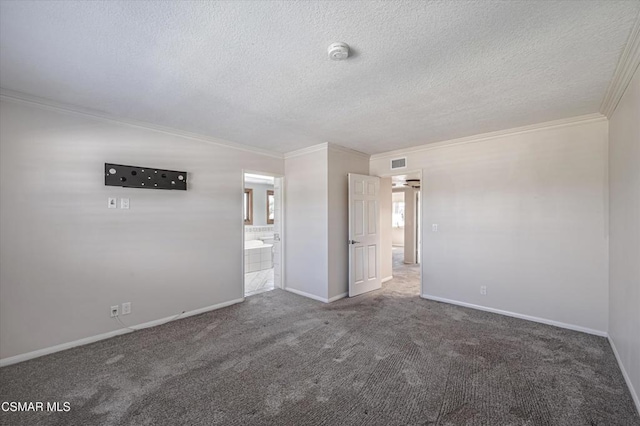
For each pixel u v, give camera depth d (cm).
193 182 353
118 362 238
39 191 250
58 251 259
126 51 177
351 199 427
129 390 200
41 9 139
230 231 391
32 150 246
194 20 148
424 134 358
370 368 228
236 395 195
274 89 230
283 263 469
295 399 191
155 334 294
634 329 191
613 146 257
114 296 290
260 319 336
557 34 160
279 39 165
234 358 244
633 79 191
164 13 143
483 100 252
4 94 232
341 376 217
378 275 472
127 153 300
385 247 530
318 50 176
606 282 283
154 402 188
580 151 296
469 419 171
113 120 290
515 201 336
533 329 301
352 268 427
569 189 302
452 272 389
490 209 355
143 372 223
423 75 208
